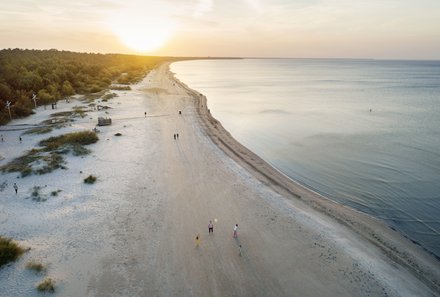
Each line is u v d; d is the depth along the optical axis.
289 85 164.62
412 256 25.86
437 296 21.52
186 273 22.80
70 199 32.22
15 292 20.22
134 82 137.88
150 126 62.84
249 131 66.38
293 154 51.59
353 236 28.12
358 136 62.50
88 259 23.75
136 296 20.56
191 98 100.81
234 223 29.48
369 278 22.77
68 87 92.75
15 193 32.69
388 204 35.12
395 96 123.19
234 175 40.62
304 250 25.73
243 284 21.92
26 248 24.38
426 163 47.34
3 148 46.34
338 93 131.62
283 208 32.56
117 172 39.62
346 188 39.00
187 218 30.05
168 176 39.38
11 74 87.62
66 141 48.66
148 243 26.03
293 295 21.06
